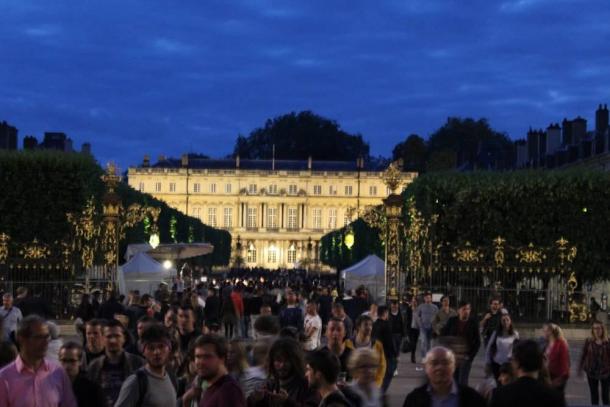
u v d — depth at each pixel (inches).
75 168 1948.8
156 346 439.8
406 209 1993.1
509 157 4094.5
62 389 425.4
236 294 1494.8
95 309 1104.2
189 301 1102.4
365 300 1240.8
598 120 2955.2
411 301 1443.2
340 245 4333.2
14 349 495.5
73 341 461.7
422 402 403.5
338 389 428.8
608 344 810.2
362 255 3393.2
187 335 652.7
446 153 6830.7
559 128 3435.0
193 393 446.6
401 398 957.8
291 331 591.2
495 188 1881.2
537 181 1875.0
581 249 1855.3
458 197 1883.6
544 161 3329.2
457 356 494.9
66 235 1847.9
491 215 1876.2
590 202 1861.5
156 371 443.2
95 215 1852.9
